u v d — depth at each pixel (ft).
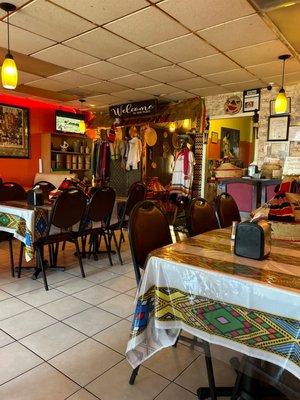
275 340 3.74
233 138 23.32
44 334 7.30
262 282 3.83
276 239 6.14
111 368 6.13
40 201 11.02
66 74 14.78
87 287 10.19
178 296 4.54
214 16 8.94
